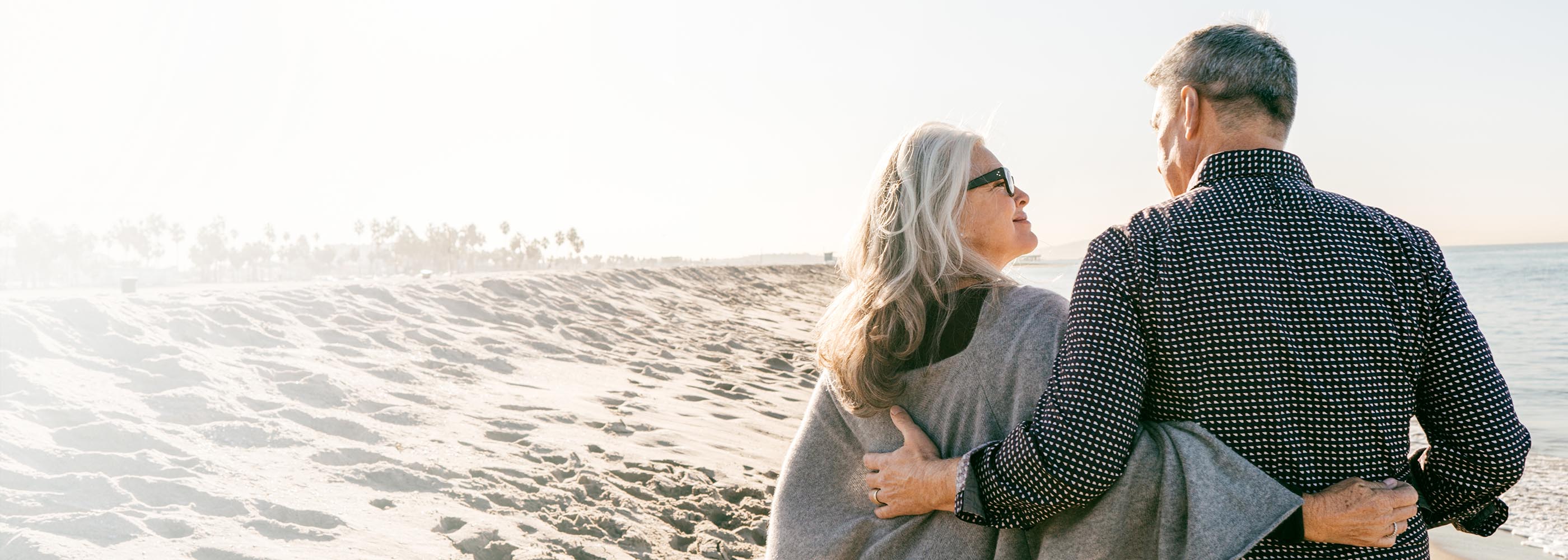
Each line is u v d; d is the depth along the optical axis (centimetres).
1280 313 138
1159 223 148
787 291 3772
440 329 948
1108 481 139
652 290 2273
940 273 167
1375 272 141
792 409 847
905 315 167
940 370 167
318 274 8612
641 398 770
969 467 153
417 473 435
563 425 602
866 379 171
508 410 625
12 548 295
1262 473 136
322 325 834
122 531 319
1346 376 137
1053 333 160
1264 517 134
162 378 549
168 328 702
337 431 495
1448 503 148
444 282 1351
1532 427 1196
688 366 1064
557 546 370
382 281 1366
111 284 3988
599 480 469
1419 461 154
